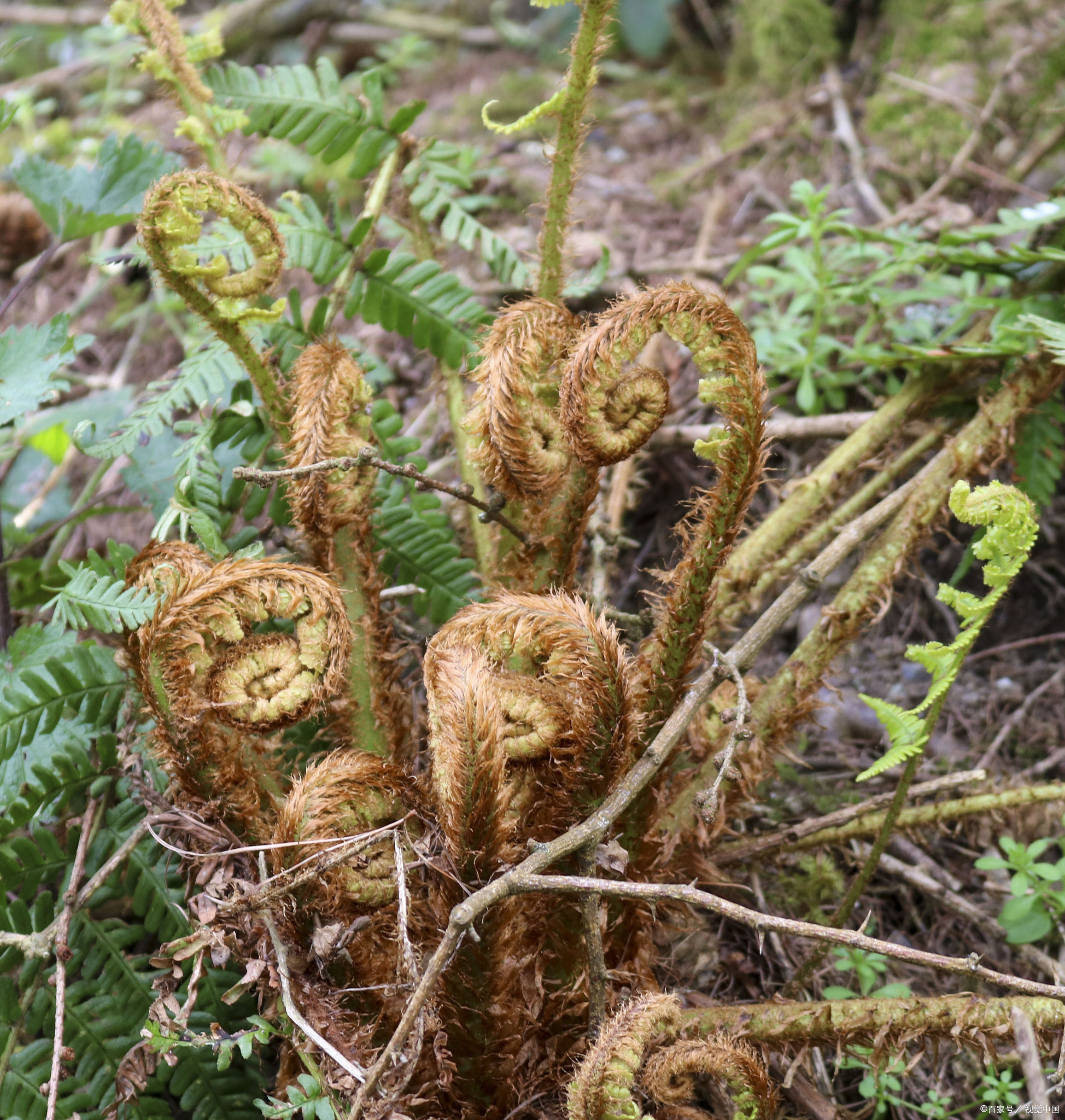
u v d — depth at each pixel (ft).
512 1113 1.55
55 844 1.74
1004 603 2.34
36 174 1.96
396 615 1.95
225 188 1.56
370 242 2.02
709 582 1.57
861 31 3.80
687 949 1.86
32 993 1.68
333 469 1.61
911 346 2.23
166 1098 1.79
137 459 1.99
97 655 1.77
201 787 1.54
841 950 1.90
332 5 4.53
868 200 3.02
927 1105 1.71
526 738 1.46
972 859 2.05
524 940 1.57
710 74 4.22
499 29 4.48
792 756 1.83
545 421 1.57
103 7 4.69
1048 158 2.91
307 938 1.51
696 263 2.83
